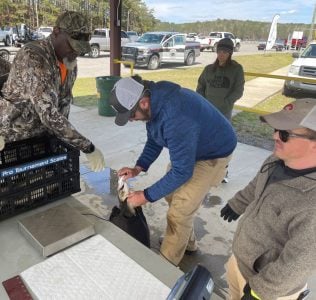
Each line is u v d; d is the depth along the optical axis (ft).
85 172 11.17
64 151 4.96
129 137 15.25
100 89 18.11
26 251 3.63
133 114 4.54
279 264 2.91
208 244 7.77
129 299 3.02
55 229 3.82
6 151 4.94
